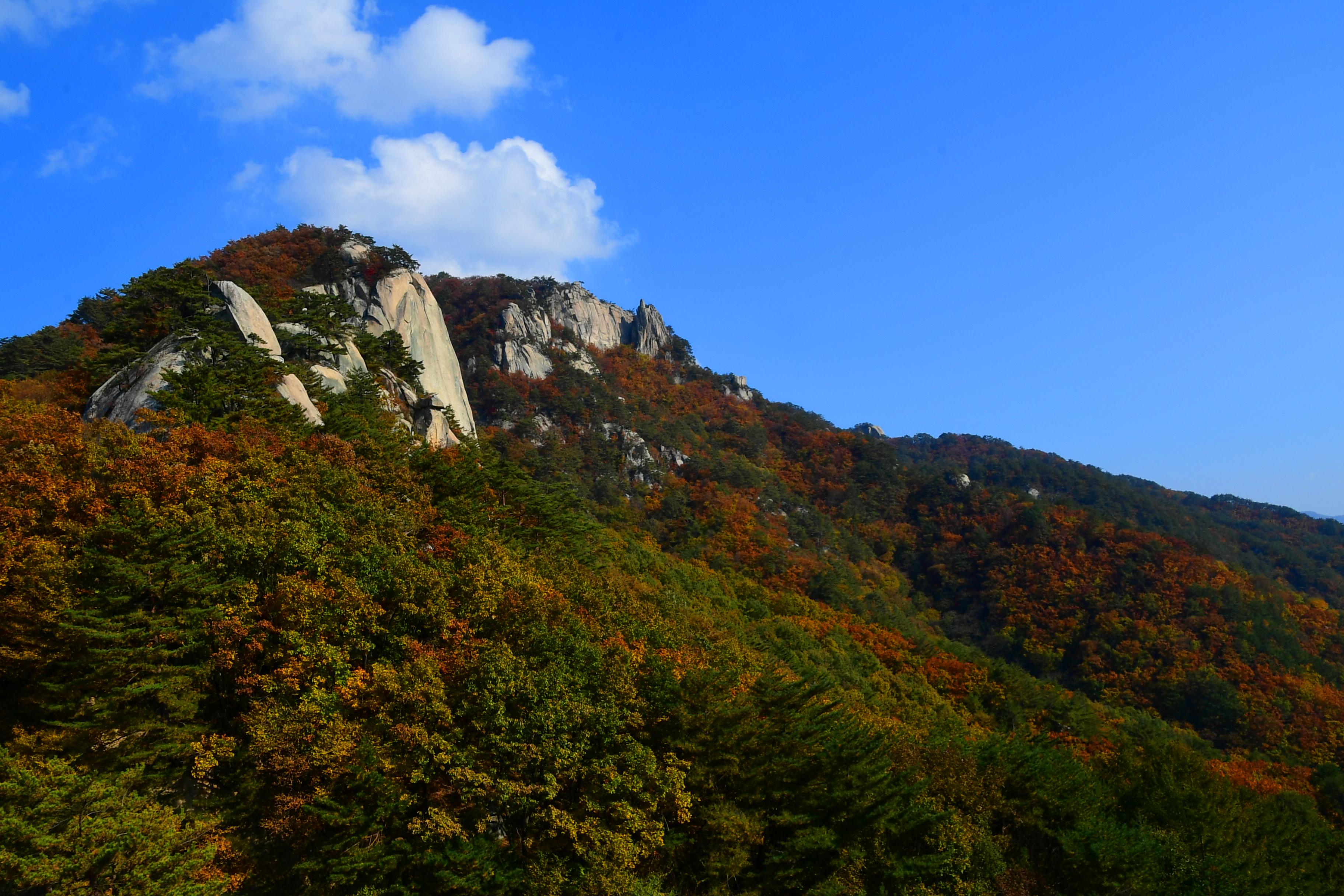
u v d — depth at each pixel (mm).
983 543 148750
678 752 30938
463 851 23969
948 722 65625
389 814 23922
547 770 26453
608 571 56562
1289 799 55438
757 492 160250
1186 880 37188
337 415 47531
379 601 29859
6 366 65062
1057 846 38125
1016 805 38719
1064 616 119812
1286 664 99125
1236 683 96562
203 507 29109
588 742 27641
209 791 24656
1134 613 114000
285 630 26734
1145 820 43250
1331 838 48031
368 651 28047
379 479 41938
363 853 22594
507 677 26750
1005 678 86062
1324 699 91562
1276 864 42344
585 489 135375
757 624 77312
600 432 160500
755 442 192375
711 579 99500
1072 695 90812
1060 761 43312
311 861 22562
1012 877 35375
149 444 32094
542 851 26109
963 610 136000
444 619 29312
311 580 28391
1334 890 42438
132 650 23547
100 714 23172
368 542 31312
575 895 24922
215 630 25656
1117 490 180125
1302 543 168750
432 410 71062
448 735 25781
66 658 24000
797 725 33781
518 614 31312
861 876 31875
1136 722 86438
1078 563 130250
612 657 30469
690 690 31594
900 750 39562
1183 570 119375
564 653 29859
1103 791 43625
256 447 36062
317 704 24672
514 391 154375
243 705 26719
